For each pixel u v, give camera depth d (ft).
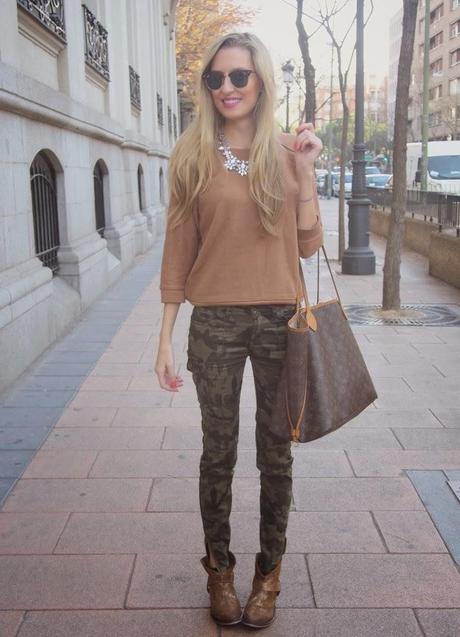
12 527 11.48
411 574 10.12
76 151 29.45
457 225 39.47
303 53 38.86
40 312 22.04
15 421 16.34
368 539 11.03
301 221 8.55
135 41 54.24
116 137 38.45
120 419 16.42
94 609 9.40
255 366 8.71
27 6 22.88
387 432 15.47
